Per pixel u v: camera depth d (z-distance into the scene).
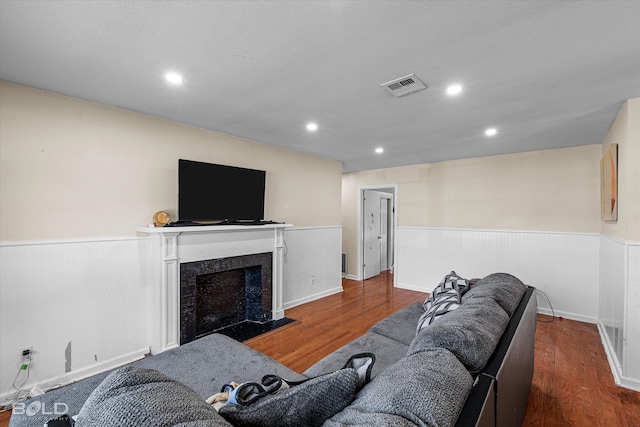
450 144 3.77
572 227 3.85
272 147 3.90
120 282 2.57
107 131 2.50
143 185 2.72
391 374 0.94
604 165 3.16
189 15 1.35
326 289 4.80
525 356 1.77
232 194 3.29
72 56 1.71
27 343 2.12
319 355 2.77
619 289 2.55
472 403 0.88
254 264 3.47
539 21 1.38
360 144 3.81
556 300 3.94
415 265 5.23
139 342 2.68
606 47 1.59
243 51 1.66
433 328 1.22
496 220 4.43
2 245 2.03
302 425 0.87
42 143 2.19
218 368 1.63
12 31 1.47
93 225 2.44
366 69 1.85
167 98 2.34
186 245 2.81
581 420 1.94
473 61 1.75
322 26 1.43
